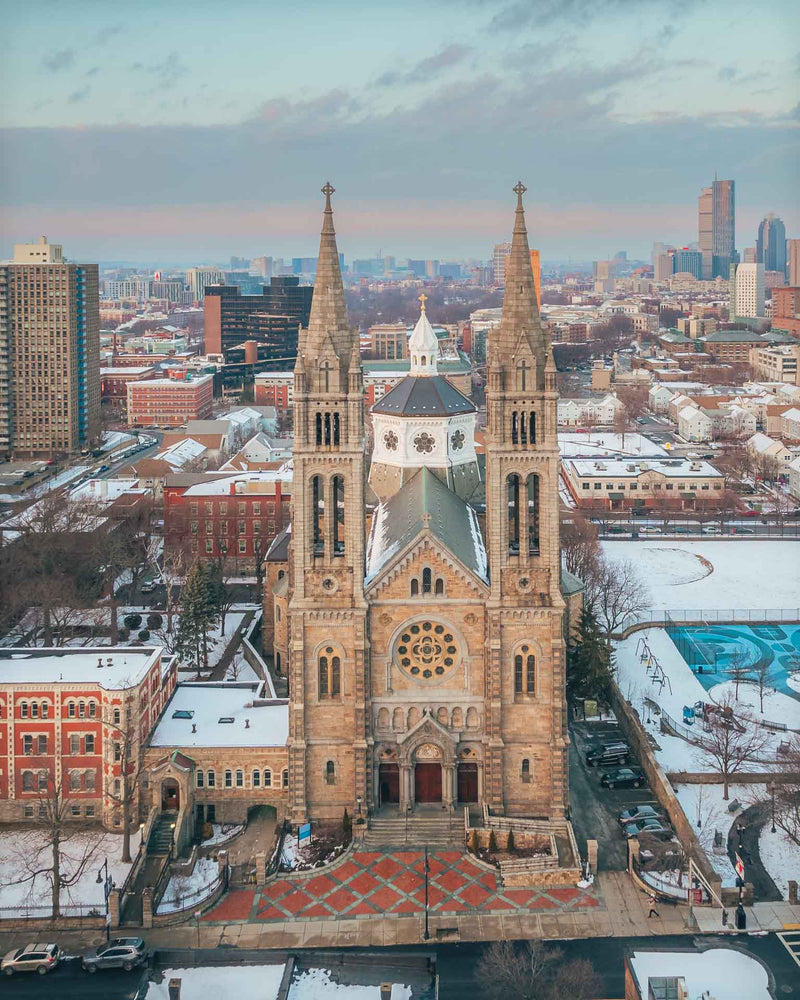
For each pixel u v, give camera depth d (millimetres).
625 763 149125
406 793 132375
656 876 119875
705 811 135375
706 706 164375
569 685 167625
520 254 128250
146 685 134250
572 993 98000
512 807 131875
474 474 170250
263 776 132500
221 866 119500
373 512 168625
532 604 129000
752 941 108688
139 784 131000
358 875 121812
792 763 141000
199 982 97688
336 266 128625
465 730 132750
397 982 99125
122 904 114062
